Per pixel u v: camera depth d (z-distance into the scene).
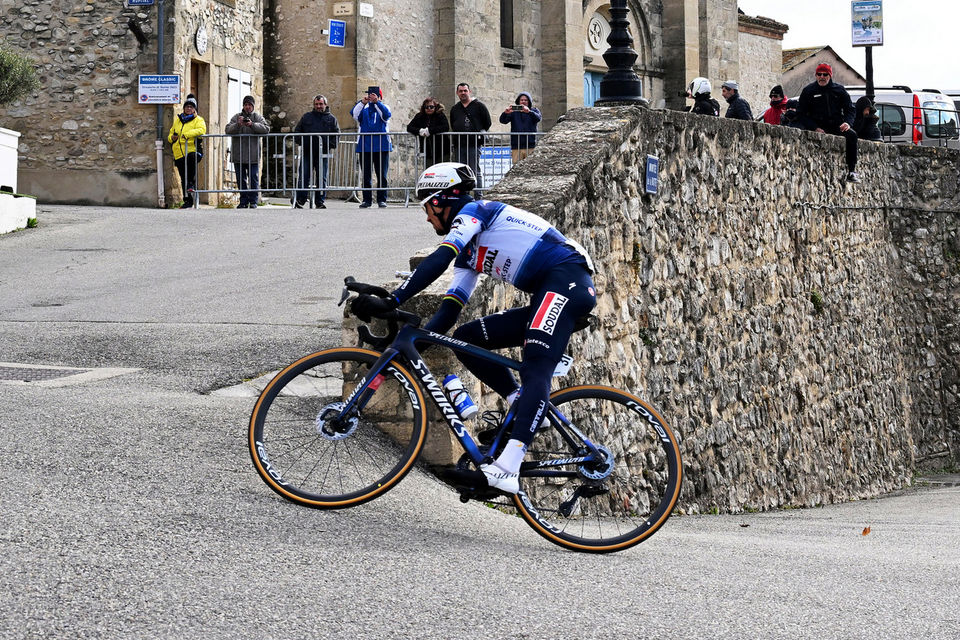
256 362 8.42
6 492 4.88
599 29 28.61
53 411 6.45
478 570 4.41
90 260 13.57
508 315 5.29
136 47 19.77
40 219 17.14
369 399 5.18
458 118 18.95
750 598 4.28
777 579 4.75
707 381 11.17
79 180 20.08
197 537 4.47
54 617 3.48
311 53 23.41
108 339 9.19
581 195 8.59
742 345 12.10
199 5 20.55
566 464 5.21
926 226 18.56
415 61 24.36
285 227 16.16
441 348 6.17
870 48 18.95
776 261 13.27
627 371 9.53
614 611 3.95
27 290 11.70
